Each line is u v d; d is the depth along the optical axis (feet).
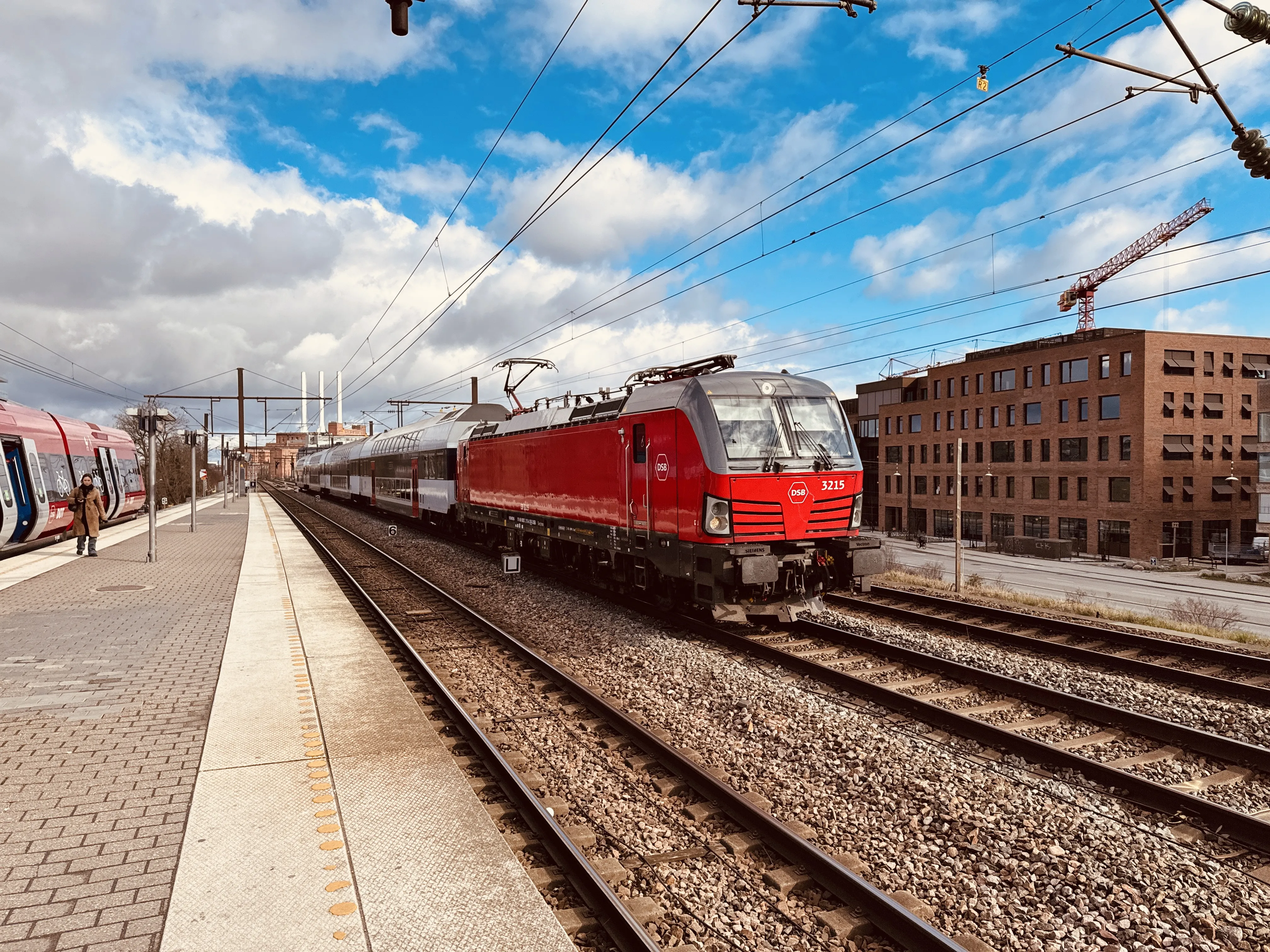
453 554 65.51
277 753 17.34
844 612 39.42
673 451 34.42
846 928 12.60
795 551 33.24
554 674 27.17
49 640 28.50
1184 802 16.51
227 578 45.55
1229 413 161.07
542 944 10.43
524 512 53.31
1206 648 30.42
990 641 32.89
